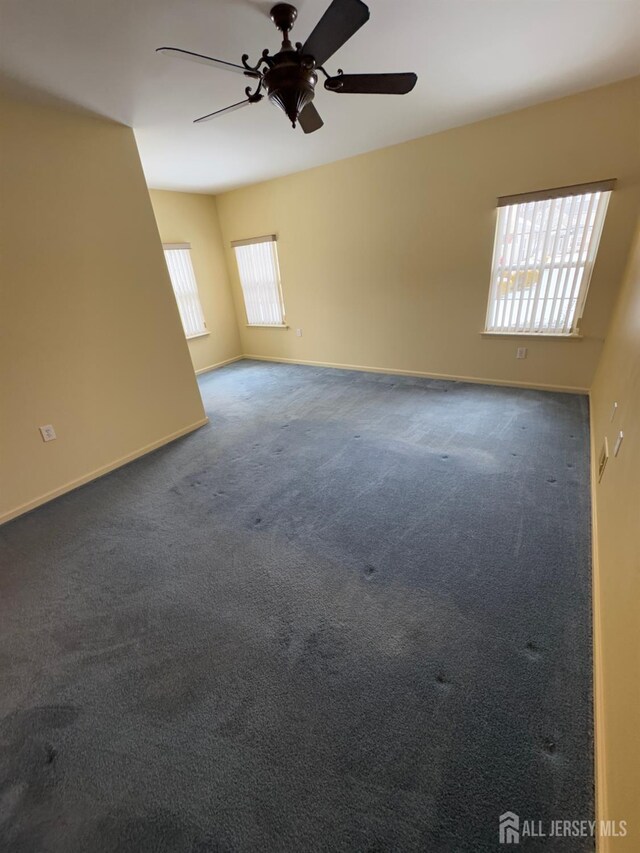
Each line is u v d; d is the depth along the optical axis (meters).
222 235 5.57
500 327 3.82
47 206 2.50
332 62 2.21
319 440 3.23
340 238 4.47
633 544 1.19
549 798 1.04
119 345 3.03
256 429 3.58
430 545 1.96
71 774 1.20
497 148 3.24
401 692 1.33
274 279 5.34
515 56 2.21
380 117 2.98
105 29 1.73
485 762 1.12
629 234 2.93
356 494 2.45
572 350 3.49
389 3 1.71
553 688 1.29
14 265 2.42
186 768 1.19
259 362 6.00
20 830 1.08
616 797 0.90
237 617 1.68
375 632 1.55
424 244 3.93
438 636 1.50
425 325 4.26
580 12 1.82
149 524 2.38
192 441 3.47
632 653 0.98
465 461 2.68
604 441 2.21
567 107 2.87
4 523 2.55
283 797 1.10
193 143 3.20
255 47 1.97
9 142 2.29
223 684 1.42
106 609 1.80
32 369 2.58
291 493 2.53
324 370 5.25
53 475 2.77
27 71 2.00
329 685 1.37
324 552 1.99
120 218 2.88
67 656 1.59
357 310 4.72
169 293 3.32
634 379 1.78
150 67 2.07
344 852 0.98
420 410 3.60
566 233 3.20
